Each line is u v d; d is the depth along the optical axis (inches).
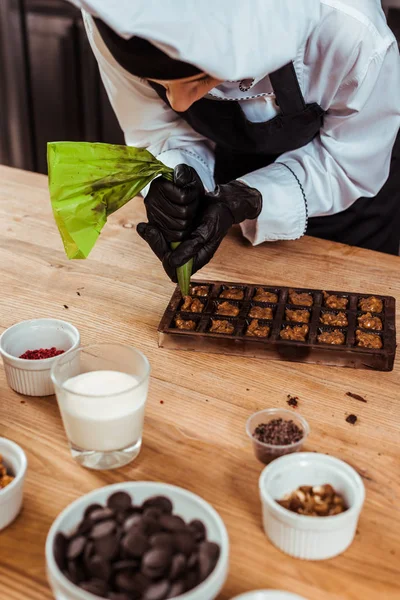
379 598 28.4
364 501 31.8
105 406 32.1
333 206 51.7
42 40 86.7
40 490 32.3
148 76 34.6
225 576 27.5
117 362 35.0
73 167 37.7
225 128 48.9
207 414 36.2
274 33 33.8
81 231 38.8
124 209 54.8
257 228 48.3
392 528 30.9
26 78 90.4
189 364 39.4
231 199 44.2
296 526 29.0
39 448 34.3
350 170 50.4
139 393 32.6
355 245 55.9
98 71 85.7
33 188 58.2
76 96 88.9
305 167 50.0
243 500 32.0
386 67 46.7
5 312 43.3
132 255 49.1
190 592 26.1
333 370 39.1
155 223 41.4
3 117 94.8
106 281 46.4
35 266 47.8
